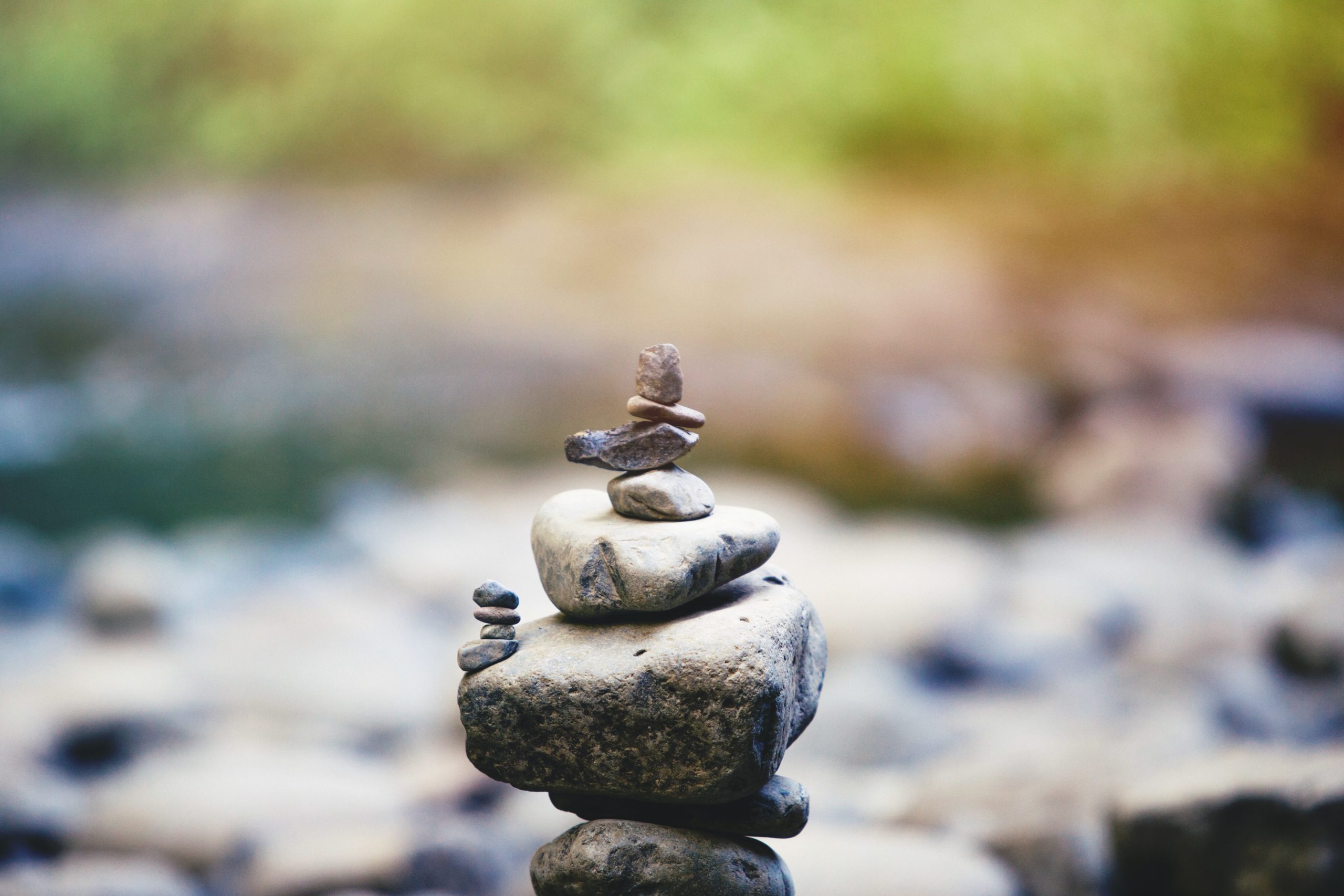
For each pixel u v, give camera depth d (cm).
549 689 164
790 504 484
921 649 335
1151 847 202
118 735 274
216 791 239
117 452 597
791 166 753
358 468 567
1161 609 369
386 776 255
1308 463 532
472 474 557
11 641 366
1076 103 731
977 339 629
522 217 759
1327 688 280
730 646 163
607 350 657
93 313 736
